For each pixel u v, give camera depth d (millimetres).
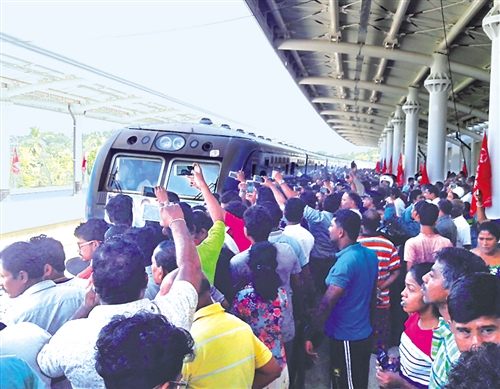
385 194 9180
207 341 2625
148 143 8812
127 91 14812
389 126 45438
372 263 4227
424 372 2955
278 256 4125
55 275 2990
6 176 15211
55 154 18000
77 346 2271
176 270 2871
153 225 3617
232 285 3898
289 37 19406
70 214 13930
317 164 23578
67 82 15375
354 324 4152
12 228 10234
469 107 29641
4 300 2842
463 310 2301
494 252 4289
